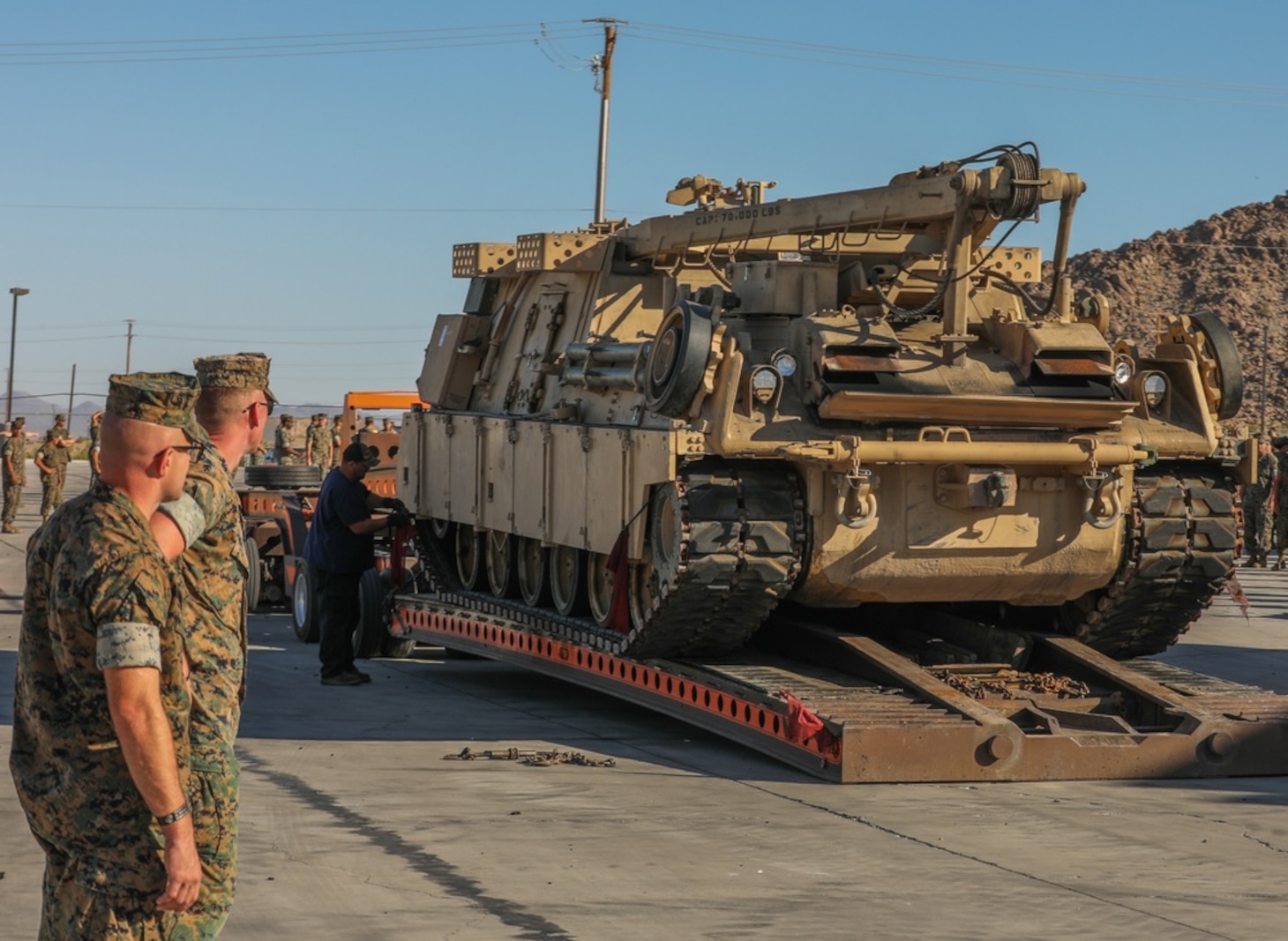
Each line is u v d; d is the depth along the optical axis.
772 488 11.45
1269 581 26.17
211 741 5.04
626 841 8.62
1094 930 7.05
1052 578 12.17
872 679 11.62
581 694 14.42
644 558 12.21
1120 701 11.54
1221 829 9.10
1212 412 12.54
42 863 8.02
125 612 4.62
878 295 11.89
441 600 16.39
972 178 10.91
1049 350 11.69
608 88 49.34
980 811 9.45
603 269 14.34
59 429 36.31
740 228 12.89
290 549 18.91
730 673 11.58
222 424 5.93
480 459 15.33
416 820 9.07
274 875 7.84
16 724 4.97
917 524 11.66
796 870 8.06
